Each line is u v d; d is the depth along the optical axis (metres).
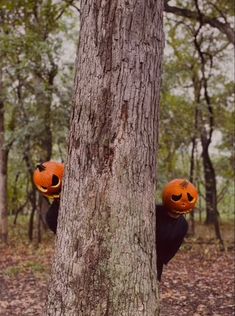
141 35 3.13
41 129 12.90
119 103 3.10
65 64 12.80
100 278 3.08
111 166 3.09
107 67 3.10
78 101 3.19
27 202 17.67
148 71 3.16
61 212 3.25
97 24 3.12
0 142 13.85
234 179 17.84
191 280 9.72
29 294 8.47
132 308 3.09
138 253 3.13
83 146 3.14
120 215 3.09
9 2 9.79
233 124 15.73
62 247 3.19
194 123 15.30
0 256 12.43
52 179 3.45
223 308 7.63
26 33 11.84
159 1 3.21
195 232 17.66
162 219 3.49
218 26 13.47
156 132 3.24
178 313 7.37
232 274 10.38
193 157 15.80
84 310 3.08
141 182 3.15
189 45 15.46
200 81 15.66
